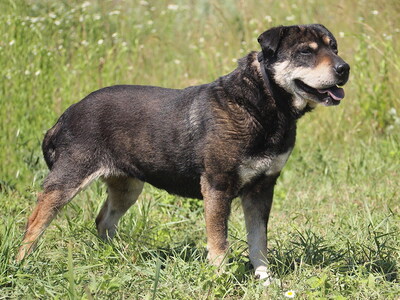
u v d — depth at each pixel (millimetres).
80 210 9391
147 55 15836
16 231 8320
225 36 15875
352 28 15344
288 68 7309
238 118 7297
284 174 12266
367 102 14102
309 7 15992
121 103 8055
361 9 15477
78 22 14641
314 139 13789
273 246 8711
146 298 6539
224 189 7457
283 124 7379
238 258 7820
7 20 13211
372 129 13891
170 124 7746
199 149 7484
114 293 6855
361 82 14164
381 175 11797
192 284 7133
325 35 7457
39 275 7219
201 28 16625
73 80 13320
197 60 15516
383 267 7652
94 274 7504
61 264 7555
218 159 7359
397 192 10891
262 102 7281
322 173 12117
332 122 14125
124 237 8422
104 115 8062
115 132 8039
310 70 7242
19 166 11398
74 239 8617
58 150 8219
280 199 11047
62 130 8227
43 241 8070
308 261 7875
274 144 7367
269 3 16375
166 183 8047
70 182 8047
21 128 11922
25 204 10250
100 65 13633
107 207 8922
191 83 14383
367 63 14062
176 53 15992
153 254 8117
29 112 12430
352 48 14984
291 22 15555
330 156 12898
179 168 7777
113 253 7992
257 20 15422
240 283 7199
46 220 7984
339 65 7141
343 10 15336
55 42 14164
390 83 14242
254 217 7738
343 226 9203
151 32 16016
